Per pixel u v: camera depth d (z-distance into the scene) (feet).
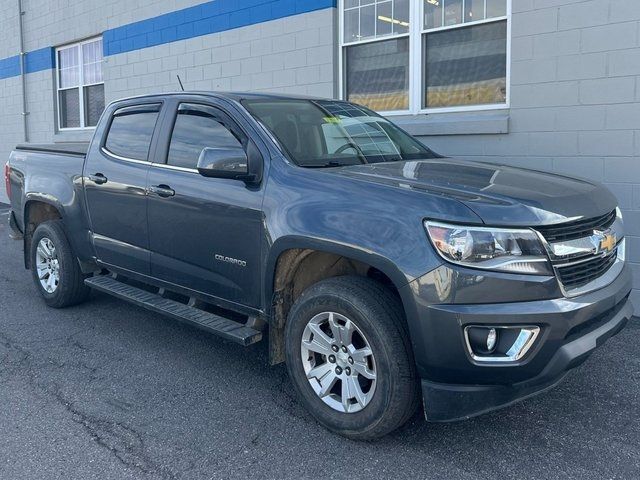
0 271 26.23
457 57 23.61
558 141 20.63
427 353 10.55
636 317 19.31
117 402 13.56
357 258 11.23
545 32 20.49
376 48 26.08
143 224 15.93
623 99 19.19
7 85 51.62
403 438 11.93
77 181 18.33
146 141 16.38
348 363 11.74
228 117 14.46
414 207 10.89
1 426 12.45
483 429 12.28
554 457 11.25
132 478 10.62
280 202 12.62
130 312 19.97
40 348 16.80
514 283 10.23
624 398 13.61
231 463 11.12
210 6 32.27
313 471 10.86
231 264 13.76
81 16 42.29
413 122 24.06
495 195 11.02
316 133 14.55
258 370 15.33
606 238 11.89
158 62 36.14
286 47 28.81
